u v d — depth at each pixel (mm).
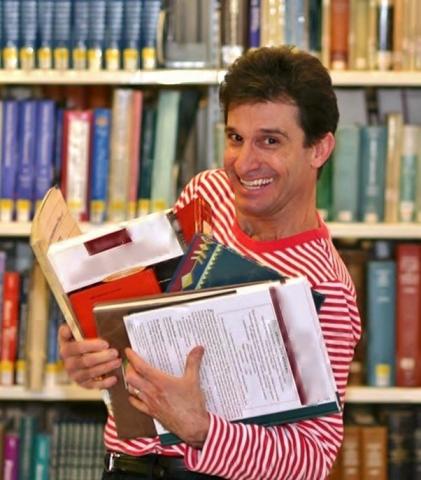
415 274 4086
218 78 3957
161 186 4059
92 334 2350
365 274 4129
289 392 2270
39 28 3979
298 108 2365
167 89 4215
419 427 4137
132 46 3975
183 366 2268
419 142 4062
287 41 3994
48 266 2322
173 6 4004
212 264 2303
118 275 2322
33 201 4086
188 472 2484
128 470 2537
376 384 4109
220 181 2729
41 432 4211
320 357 2250
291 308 2221
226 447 2258
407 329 4094
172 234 2312
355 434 4125
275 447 2312
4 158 4066
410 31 3986
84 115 4062
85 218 4078
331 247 2551
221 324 2232
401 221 4082
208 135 4109
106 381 2326
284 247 2477
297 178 2418
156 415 2283
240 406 2295
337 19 4008
